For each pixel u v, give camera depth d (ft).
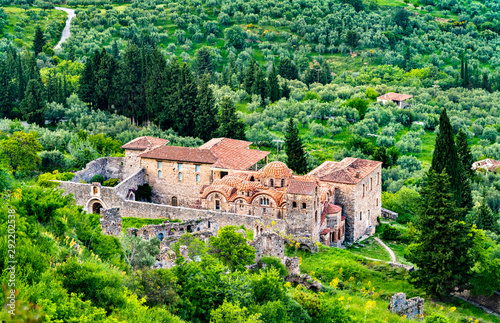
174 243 228.84
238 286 181.78
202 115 533.96
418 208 291.79
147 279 170.19
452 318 248.32
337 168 356.59
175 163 380.37
